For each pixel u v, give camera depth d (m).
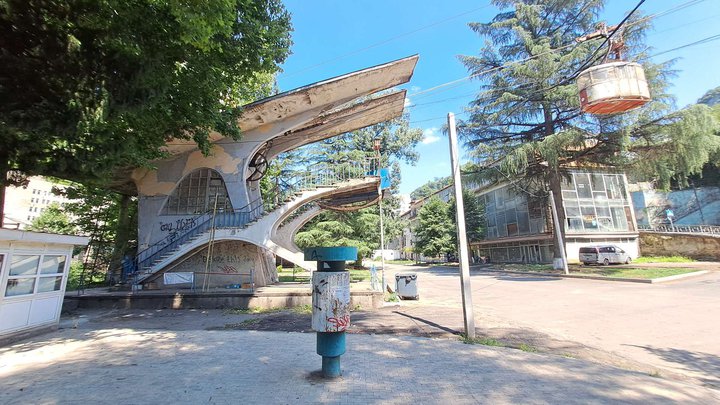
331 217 30.09
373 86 17.20
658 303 12.09
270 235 15.78
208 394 4.35
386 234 32.09
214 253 16.61
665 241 31.75
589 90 7.56
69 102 5.80
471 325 7.55
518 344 7.17
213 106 9.80
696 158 21.41
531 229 35.47
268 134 17.23
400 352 6.45
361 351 6.51
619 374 5.26
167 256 15.05
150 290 14.60
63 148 7.52
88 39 6.04
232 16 5.92
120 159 9.38
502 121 26.67
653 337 8.08
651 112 20.86
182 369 5.37
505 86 25.23
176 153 17.00
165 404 4.05
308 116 17.39
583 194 32.88
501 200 40.78
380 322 9.51
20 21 5.47
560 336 8.20
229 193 16.88
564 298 14.17
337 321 4.77
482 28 27.00
